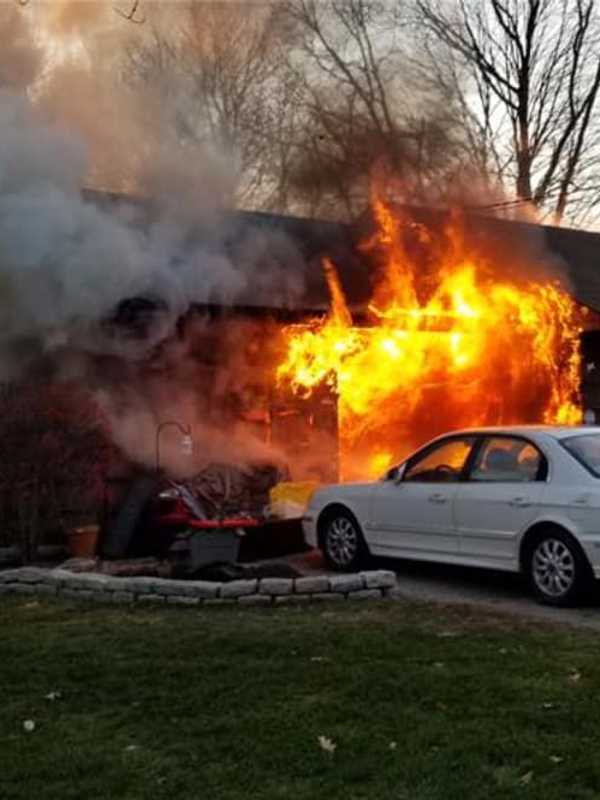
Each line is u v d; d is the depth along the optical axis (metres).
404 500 9.62
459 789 4.32
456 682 5.86
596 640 6.98
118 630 7.30
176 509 10.48
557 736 4.94
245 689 5.79
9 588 8.85
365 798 4.25
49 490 10.23
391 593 8.62
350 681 5.90
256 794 4.32
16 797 4.32
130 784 4.44
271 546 10.98
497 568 8.83
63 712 5.47
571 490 8.29
